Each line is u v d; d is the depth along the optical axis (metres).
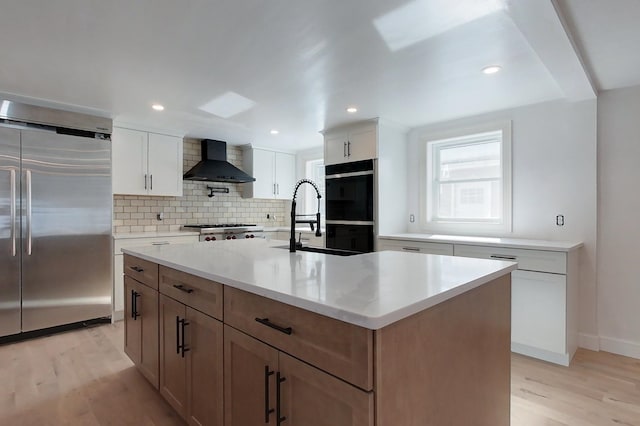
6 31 1.88
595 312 2.86
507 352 1.61
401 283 1.25
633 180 2.73
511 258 2.78
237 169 4.85
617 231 2.80
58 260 3.22
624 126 2.77
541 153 3.16
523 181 3.27
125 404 2.06
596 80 2.62
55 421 1.90
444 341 1.17
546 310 2.62
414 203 4.08
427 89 2.81
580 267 2.93
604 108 2.85
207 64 2.32
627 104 2.76
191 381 1.67
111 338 3.10
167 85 2.71
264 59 2.25
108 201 3.51
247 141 4.92
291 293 1.11
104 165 3.49
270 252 2.17
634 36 1.95
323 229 4.75
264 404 1.22
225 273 1.46
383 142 3.79
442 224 3.86
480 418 1.39
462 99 3.07
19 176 3.02
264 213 5.61
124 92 2.86
